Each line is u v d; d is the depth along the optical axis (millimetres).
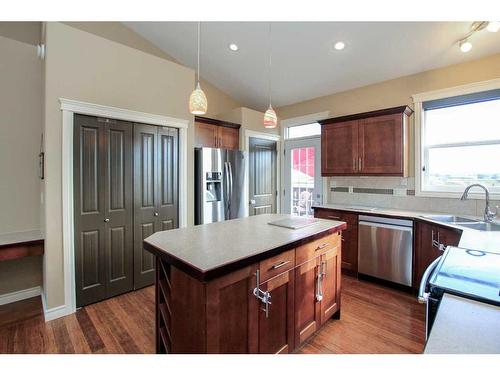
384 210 3270
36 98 2859
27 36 2797
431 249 2580
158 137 3064
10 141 2723
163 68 3098
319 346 1940
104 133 2631
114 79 2686
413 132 3311
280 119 4883
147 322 2291
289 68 3795
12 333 2129
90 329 2186
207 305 1241
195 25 3326
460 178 3045
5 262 2652
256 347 1483
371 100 3709
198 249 1528
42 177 2549
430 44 2844
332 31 2959
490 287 1023
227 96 4859
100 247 2635
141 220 2928
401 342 1992
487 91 2805
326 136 3811
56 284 2367
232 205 3902
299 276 1807
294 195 4688
